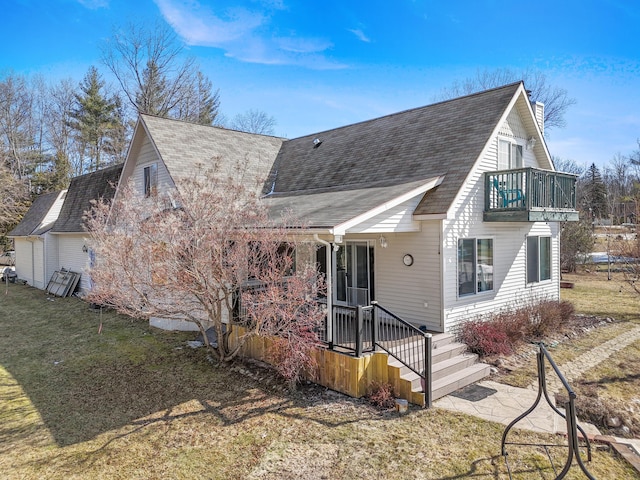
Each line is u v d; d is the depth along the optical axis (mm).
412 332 10242
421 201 10641
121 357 10703
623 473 5484
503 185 11773
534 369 9547
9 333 13352
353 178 13234
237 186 9445
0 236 33938
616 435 6730
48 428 7016
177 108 37594
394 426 6863
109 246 8938
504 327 10930
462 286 11133
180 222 8375
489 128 11539
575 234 27156
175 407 7758
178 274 8391
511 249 13094
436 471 5598
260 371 9352
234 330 10266
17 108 39500
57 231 21656
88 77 39469
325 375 8523
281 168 16906
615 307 16375
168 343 11898
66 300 19141
